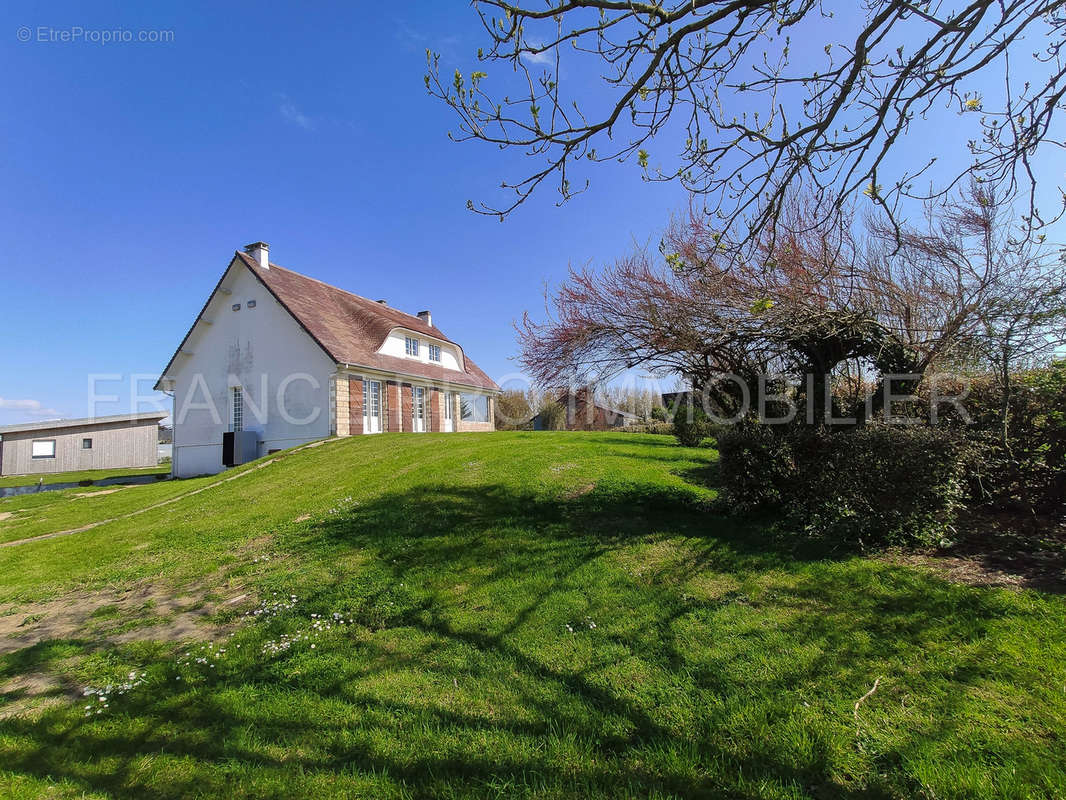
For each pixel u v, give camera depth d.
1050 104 3.15
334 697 3.35
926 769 2.35
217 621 4.88
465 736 2.85
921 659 3.24
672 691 3.14
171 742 2.99
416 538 6.41
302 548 6.63
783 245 5.76
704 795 2.32
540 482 8.38
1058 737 2.49
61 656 4.35
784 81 3.39
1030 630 3.41
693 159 3.79
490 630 4.13
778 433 6.43
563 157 3.86
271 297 20.05
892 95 3.16
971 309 5.91
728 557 5.21
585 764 2.56
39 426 28.77
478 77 3.58
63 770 2.76
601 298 6.61
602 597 4.55
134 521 10.09
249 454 19.66
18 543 9.52
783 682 3.13
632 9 3.06
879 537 5.38
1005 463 5.77
